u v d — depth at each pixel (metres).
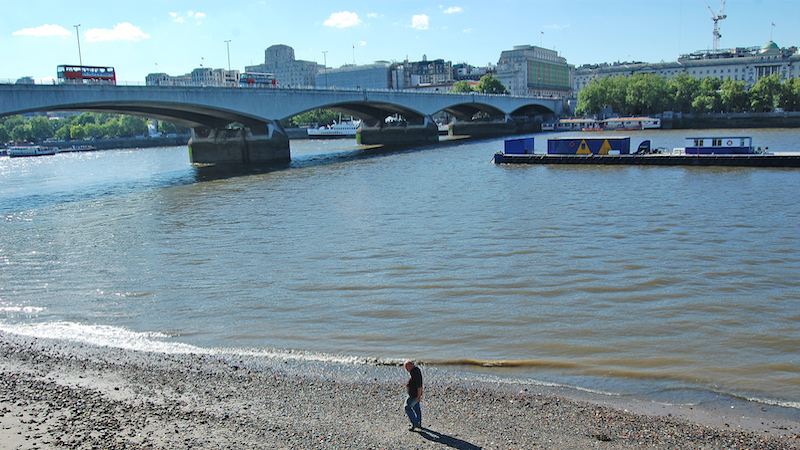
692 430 15.36
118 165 113.62
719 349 20.83
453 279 29.69
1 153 175.00
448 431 15.45
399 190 61.28
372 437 15.19
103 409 17.08
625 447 14.57
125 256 36.94
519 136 163.00
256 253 36.44
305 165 93.25
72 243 41.25
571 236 38.31
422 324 23.80
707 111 179.00
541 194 55.88
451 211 48.22
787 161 69.69
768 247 34.53
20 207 59.62
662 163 76.19
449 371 19.34
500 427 15.61
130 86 74.00
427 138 145.25
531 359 20.19
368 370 19.47
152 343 22.41
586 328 22.97
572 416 16.17
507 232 39.88
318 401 17.30
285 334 23.08
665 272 30.14
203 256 36.22
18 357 21.31
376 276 30.64
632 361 19.92
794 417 16.05
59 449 14.91
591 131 176.12
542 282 28.88
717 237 37.16
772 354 20.36
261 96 96.62
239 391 18.06
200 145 106.69
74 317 25.88
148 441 15.21
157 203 58.59
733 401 17.05
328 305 26.41
